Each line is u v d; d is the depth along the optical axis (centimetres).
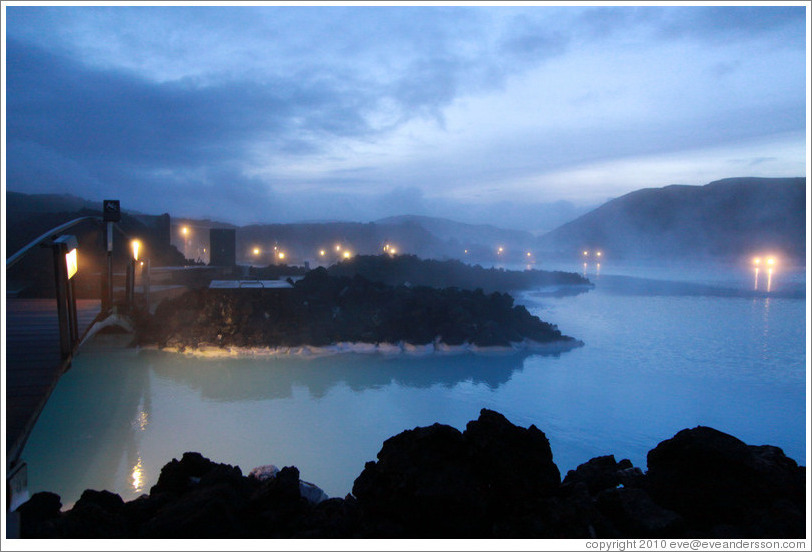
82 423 1323
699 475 326
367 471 342
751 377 1989
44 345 1058
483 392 1744
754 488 318
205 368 1888
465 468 315
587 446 1304
